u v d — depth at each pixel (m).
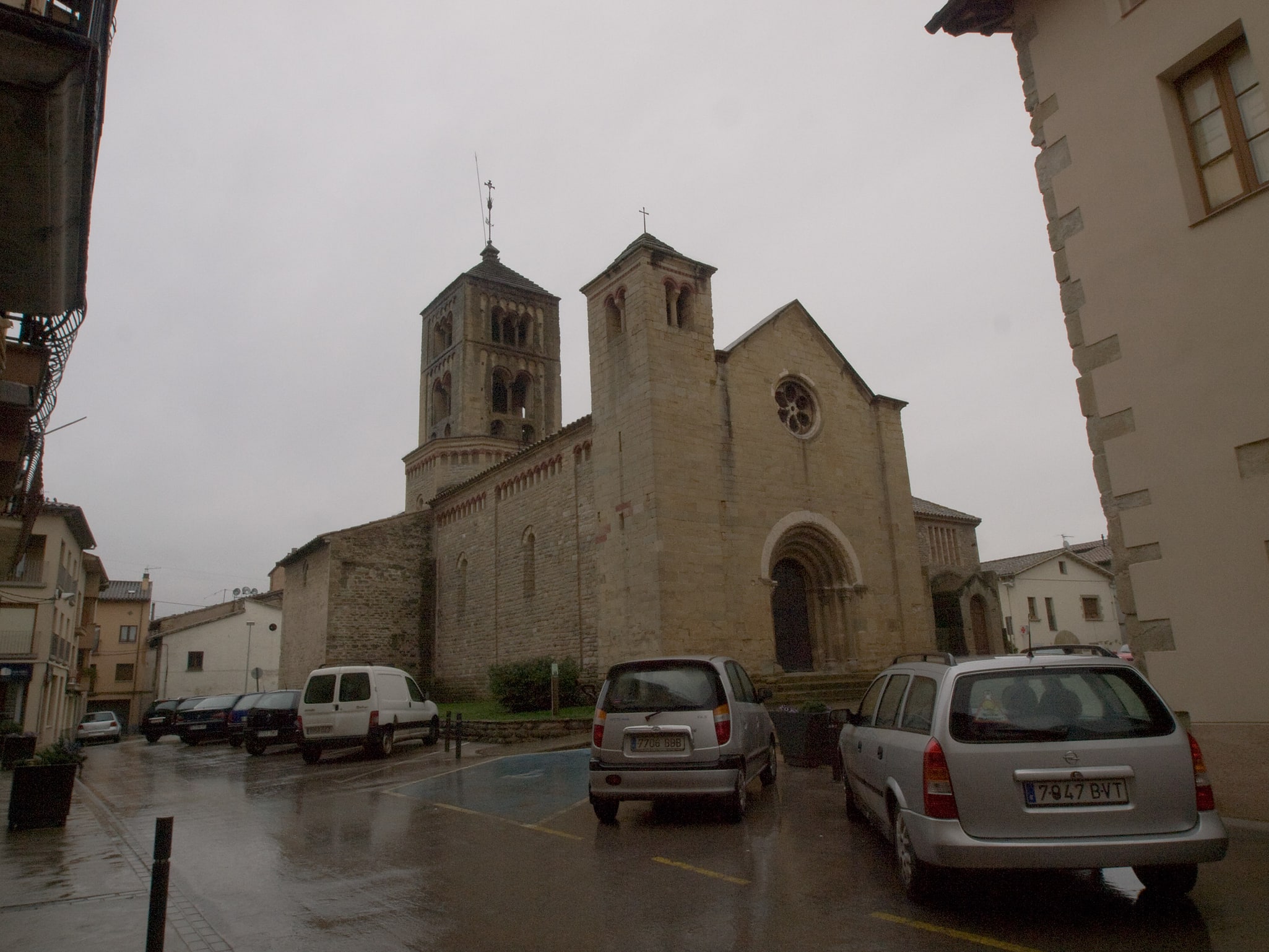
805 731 13.35
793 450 25.05
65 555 33.84
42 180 5.97
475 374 40.53
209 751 25.19
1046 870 6.54
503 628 28.89
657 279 23.16
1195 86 8.69
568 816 9.98
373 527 34.22
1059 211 9.81
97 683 53.88
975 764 5.50
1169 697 8.32
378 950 5.45
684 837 8.48
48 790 10.63
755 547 23.16
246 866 8.06
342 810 11.34
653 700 9.31
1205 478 8.12
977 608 28.86
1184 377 8.36
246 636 57.50
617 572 22.38
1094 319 9.31
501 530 29.89
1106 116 9.34
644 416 22.12
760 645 22.41
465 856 8.08
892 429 28.34
